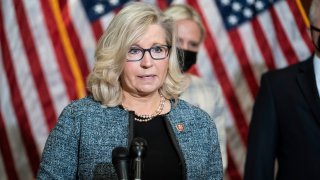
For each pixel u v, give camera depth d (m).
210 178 2.74
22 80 5.30
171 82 2.82
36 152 5.35
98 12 5.41
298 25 5.66
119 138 2.64
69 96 5.35
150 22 2.63
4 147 5.34
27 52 5.30
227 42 5.59
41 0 5.35
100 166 2.58
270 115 3.89
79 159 2.63
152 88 2.66
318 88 3.82
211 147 2.77
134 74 2.64
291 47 5.63
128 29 2.59
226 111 5.60
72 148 2.64
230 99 5.59
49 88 5.33
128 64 2.64
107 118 2.69
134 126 2.69
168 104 2.83
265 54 5.61
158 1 5.53
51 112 5.33
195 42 4.38
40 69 5.32
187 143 2.70
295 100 3.83
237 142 5.63
